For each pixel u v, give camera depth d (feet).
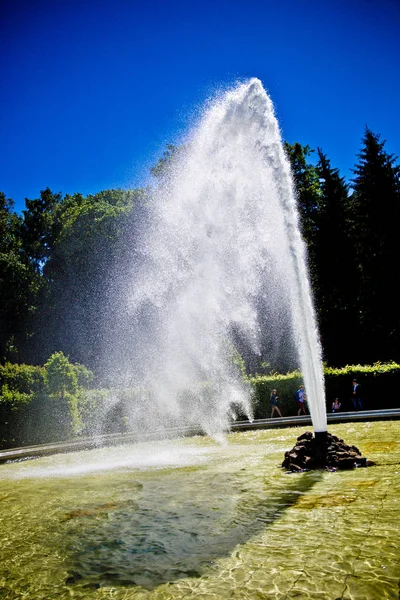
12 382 73.56
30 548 16.48
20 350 135.95
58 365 61.00
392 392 58.49
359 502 17.74
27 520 20.22
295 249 34.65
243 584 12.02
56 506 22.36
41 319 136.67
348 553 13.14
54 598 12.42
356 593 10.91
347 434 36.70
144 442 50.19
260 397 62.34
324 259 108.99
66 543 16.67
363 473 22.65
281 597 11.12
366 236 105.09
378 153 105.09
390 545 13.35
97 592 12.54
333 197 111.24
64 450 47.96
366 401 59.00
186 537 16.01
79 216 128.26
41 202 157.69
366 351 104.99
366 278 103.45
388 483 20.11
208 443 42.98
